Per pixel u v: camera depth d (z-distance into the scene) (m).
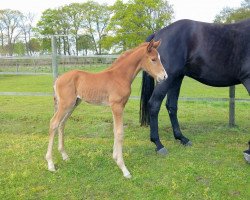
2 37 42.03
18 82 16.61
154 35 5.31
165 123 7.00
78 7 46.03
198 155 4.91
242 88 13.34
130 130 6.42
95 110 8.30
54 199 3.62
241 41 4.85
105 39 33.69
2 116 7.61
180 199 3.58
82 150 5.15
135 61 4.27
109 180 4.06
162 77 4.25
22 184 3.95
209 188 3.79
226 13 36.78
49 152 4.34
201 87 13.67
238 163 4.59
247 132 6.36
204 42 4.98
